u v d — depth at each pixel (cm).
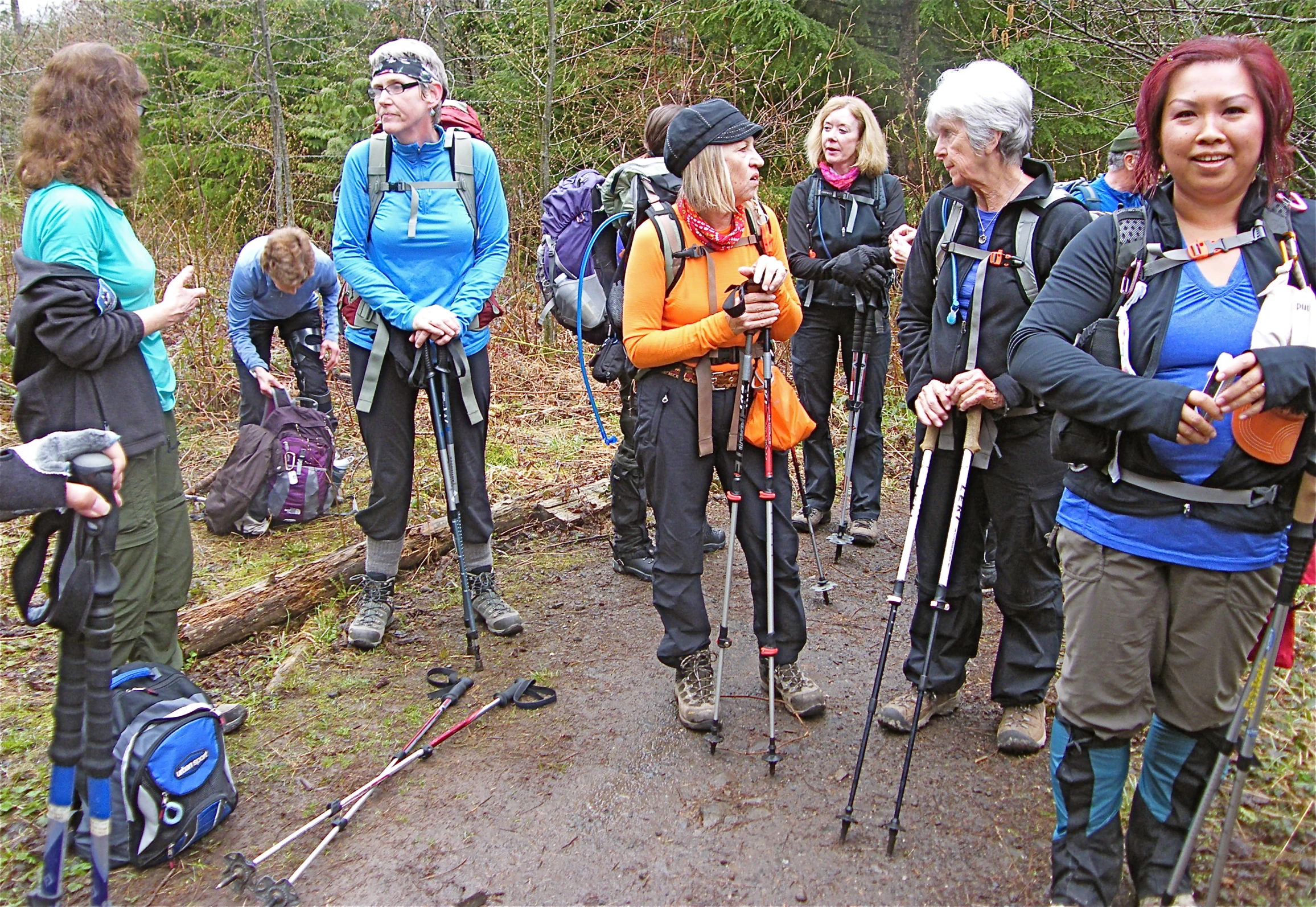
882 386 481
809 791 286
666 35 942
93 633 208
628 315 300
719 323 285
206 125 1016
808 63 885
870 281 438
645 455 307
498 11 1000
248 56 1052
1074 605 216
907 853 259
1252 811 256
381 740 313
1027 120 265
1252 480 195
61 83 255
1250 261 196
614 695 341
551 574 450
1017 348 213
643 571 441
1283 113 192
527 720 326
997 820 271
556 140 968
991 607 412
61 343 247
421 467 549
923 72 909
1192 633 206
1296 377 180
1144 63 623
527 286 862
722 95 904
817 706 323
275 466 490
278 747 310
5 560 425
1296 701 299
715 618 403
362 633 370
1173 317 198
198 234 811
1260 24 604
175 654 305
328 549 470
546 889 248
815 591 423
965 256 278
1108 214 214
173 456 293
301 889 249
